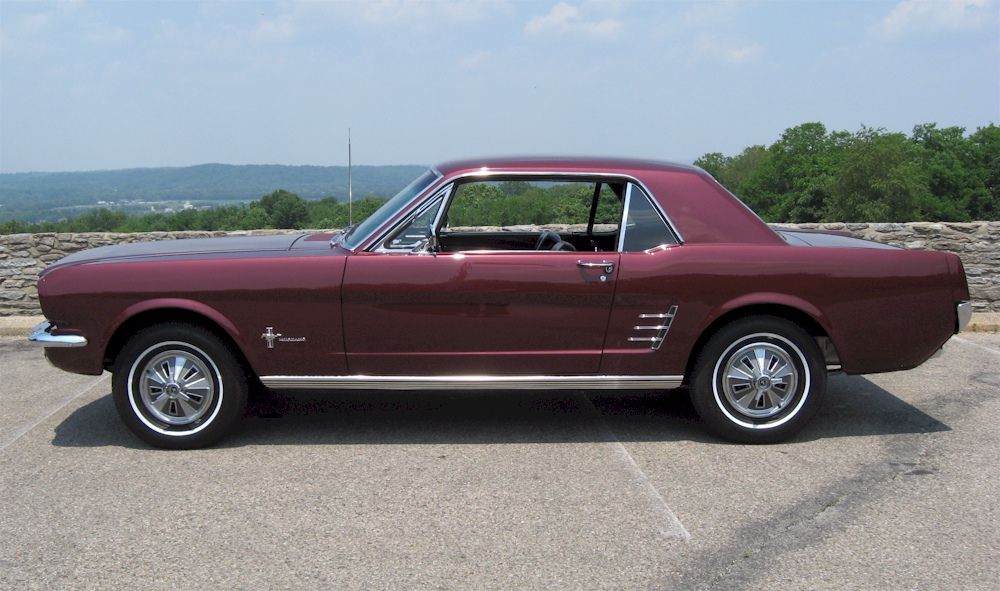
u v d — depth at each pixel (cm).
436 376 466
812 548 345
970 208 7319
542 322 457
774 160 8106
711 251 458
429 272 452
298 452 466
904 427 506
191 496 403
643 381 470
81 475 433
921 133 7850
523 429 505
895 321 464
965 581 316
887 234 875
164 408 468
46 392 605
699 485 414
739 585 314
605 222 494
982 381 614
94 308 458
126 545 351
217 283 454
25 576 324
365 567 329
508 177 467
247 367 480
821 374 466
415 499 397
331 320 457
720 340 461
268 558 338
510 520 373
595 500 395
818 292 458
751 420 470
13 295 903
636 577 321
